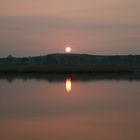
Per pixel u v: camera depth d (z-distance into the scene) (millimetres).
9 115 33094
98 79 81875
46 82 72938
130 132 25719
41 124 28797
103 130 26469
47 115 33219
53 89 58688
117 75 97438
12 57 172875
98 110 36500
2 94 50812
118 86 64938
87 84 69000
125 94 51969
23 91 55094
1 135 24547
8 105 39906
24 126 27859
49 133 25328
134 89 59594
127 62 186375
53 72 103625
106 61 183250
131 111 35750
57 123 29297
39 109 36969
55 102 42750
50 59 173875
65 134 25062
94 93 53281
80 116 32750
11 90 56625
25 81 74688
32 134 24953
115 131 26078
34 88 60062
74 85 66750
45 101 43594
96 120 30719
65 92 54281
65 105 40156
